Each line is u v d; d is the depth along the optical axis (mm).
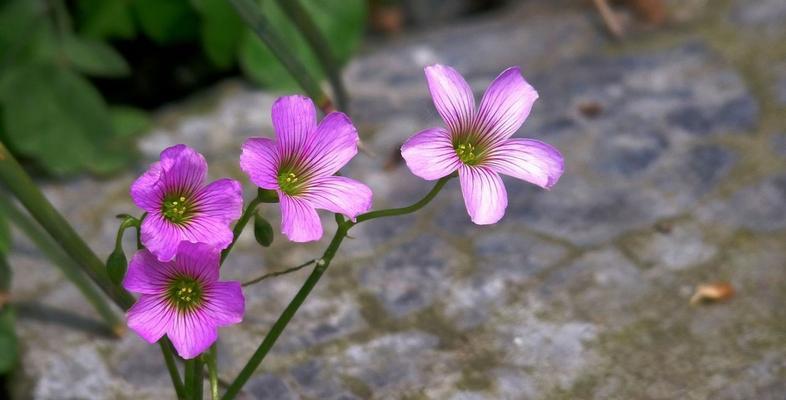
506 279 307
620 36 349
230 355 291
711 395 277
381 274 311
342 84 321
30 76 347
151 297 229
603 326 294
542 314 298
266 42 275
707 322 293
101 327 302
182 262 228
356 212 229
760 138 344
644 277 306
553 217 324
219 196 228
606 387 280
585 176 336
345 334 296
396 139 352
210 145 354
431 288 306
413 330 296
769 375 280
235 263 316
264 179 227
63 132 346
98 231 329
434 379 284
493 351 290
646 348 288
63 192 342
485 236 320
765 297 299
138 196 225
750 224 318
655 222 321
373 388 283
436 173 229
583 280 306
